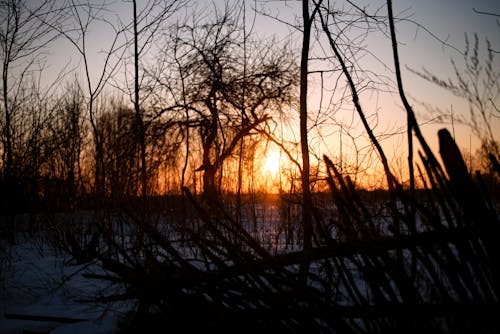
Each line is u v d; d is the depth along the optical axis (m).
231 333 1.99
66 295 3.72
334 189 1.78
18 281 4.38
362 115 3.00
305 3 3.37
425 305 1.50
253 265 1.85
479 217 1.45
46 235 6.70
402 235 1.57
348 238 1.73
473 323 1.46
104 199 5.58
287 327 1.95
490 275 1.50
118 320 2.79
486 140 1.58
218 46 7.86
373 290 1.67
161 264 2.25
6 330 3.03
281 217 6.01
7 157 7.16
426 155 1.58
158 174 7.86
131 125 7.88
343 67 3.18
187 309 2.14
